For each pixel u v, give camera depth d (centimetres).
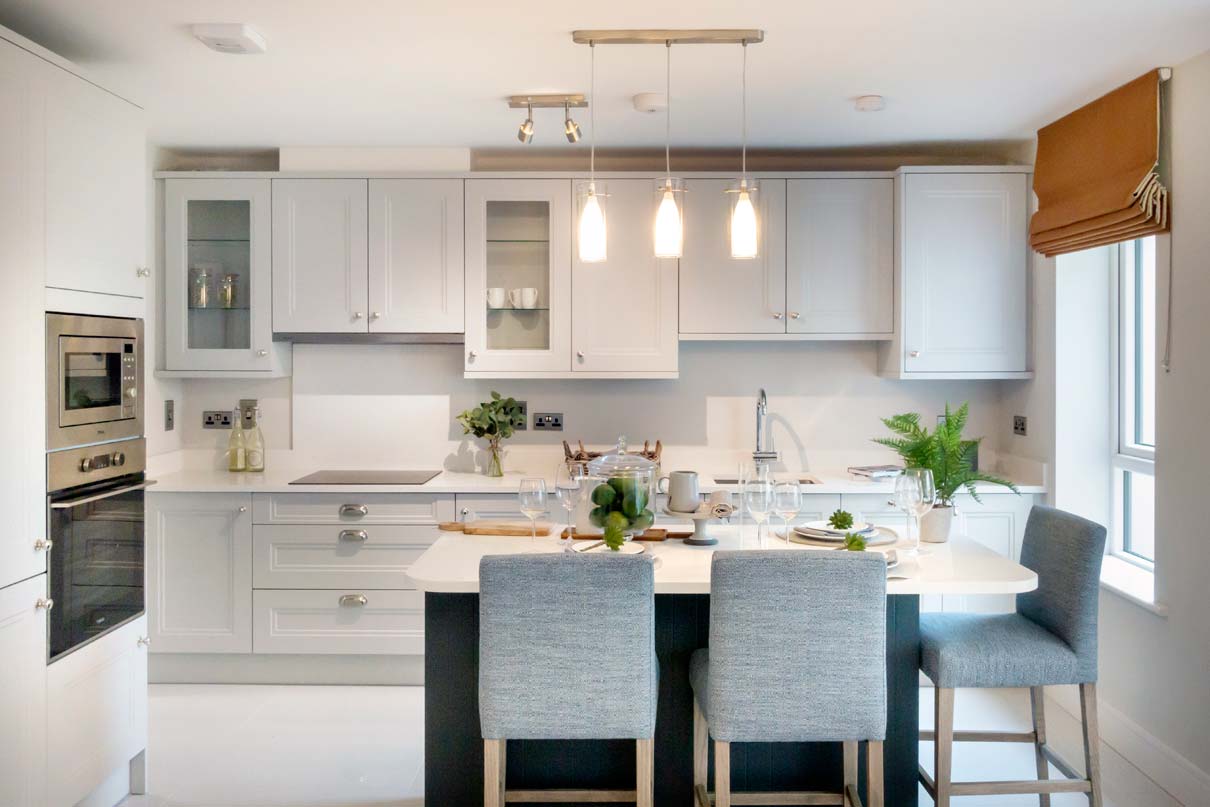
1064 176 383
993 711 388
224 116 382
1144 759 334
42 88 262
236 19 277
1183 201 312
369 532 414
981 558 273
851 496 416
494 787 233
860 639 227
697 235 431
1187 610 312
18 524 253
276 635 415
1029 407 429
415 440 465
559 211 430
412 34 288
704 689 244
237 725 372
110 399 296
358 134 413
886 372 449
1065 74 328
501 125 397
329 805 304
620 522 266
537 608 227
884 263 432
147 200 426
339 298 431
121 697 302
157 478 432
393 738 359
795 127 400
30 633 258
